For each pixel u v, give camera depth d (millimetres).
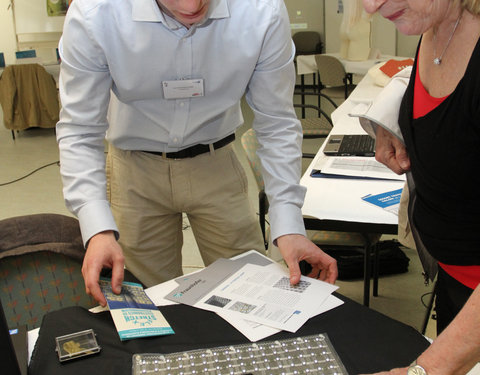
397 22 987
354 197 1817
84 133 1387
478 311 778
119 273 1204
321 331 1054
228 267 1328
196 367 960
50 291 1443
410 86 1134
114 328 1083
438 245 1146
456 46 980
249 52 1371
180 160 1626
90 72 1340
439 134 1015
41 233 1449
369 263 2252
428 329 2367
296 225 1375
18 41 6629
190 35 1328
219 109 1505
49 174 4781
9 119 5777
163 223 1759
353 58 5660
